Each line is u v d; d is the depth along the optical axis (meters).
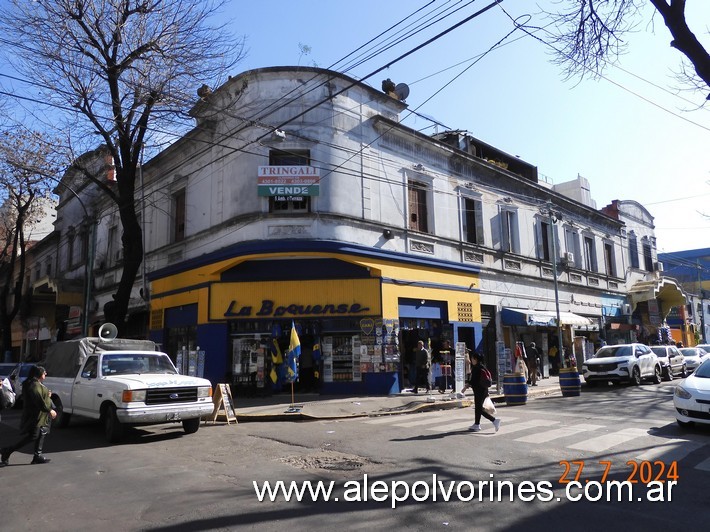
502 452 8.13
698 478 6.61
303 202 17.36
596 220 31.70
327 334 17.44
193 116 17.70
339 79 17.98
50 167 17.50
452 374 18.41
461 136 23.72
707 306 48.41
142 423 10.12
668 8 7.02
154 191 22.11
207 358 17.28
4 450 8.07
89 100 15.70
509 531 4.88
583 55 8.31
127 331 24.12
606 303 31.38
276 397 16.72
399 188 19.36
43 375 8.54
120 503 5.94
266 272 17.22
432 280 19.61
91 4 15.31
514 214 24.89
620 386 20.69
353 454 8.32
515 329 23.83
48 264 34.56
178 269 20.08
